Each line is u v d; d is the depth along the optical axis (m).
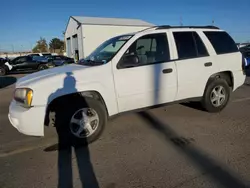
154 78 4.15
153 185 2.68
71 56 34.09
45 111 3.45
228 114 5.13
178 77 4.39
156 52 4.26
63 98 3.66
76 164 3.21
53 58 20.70
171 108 5.62
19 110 3.48
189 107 5.65
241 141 3.76
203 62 4.68
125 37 4.30
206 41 4.83
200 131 4.23
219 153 3.37
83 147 3.74
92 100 3.77
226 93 5.16
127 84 3.95
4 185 2.77
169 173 2.90
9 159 3.41
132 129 4.41
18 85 3.69
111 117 4.02
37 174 2.99
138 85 4.04
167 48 4.36
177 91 4.46
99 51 4.50
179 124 4.59
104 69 3.80
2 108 6.41
